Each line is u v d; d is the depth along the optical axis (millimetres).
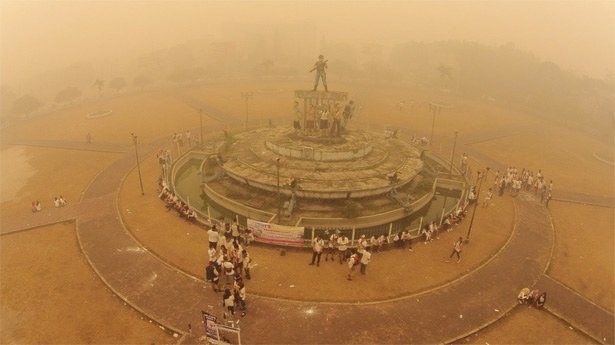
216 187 37031
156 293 22859
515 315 22203
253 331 20047
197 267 25359
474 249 28562
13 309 21562
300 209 32438
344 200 33875
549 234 31672
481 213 34500
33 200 35750
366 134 46219
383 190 34531
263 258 26484
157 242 28203
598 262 28297
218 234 26234
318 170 37250
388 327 20641
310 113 44062
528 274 25969
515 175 41000
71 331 20031
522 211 35531
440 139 57344
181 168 44562
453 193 40438
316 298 22672
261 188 35219
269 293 22953
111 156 47438
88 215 32438
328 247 26984
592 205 38062
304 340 19578
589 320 22047
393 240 28109
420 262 26625
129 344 19250
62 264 25828
